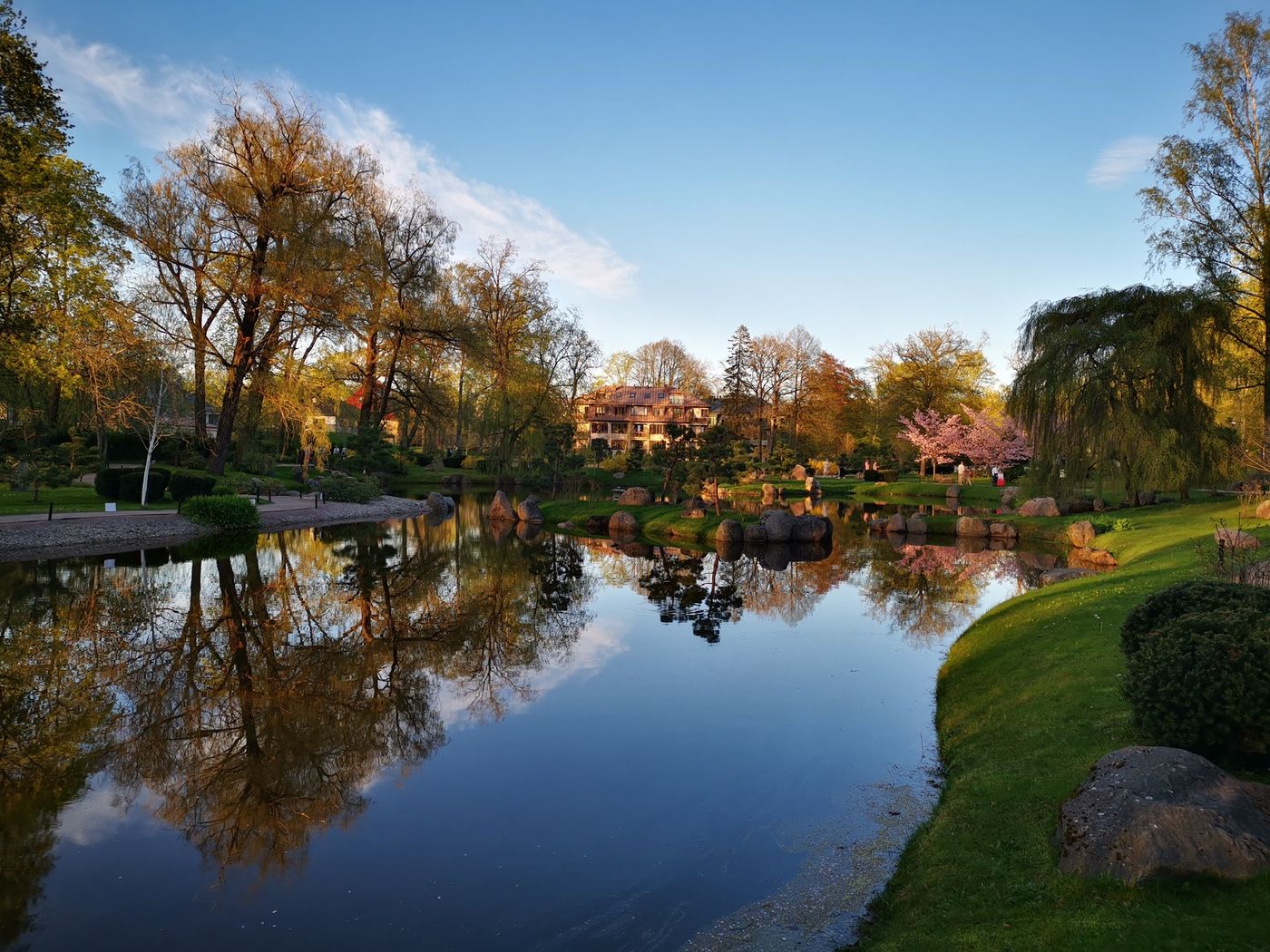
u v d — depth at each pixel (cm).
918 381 5806
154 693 1052
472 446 6159
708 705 1000
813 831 665
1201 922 386
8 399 3650
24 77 1870
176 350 3225
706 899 563
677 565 2177
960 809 639
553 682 1104
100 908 562
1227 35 2480
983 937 429
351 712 982
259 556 2178
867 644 1308
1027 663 977
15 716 966
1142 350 2322
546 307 4909
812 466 6519
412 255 3950
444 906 560
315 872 609
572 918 542
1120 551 2003
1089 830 468
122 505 2747
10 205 2198
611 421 8556
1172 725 555
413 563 2155
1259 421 2872
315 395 3553
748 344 6812
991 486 4641
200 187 2897
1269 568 884
